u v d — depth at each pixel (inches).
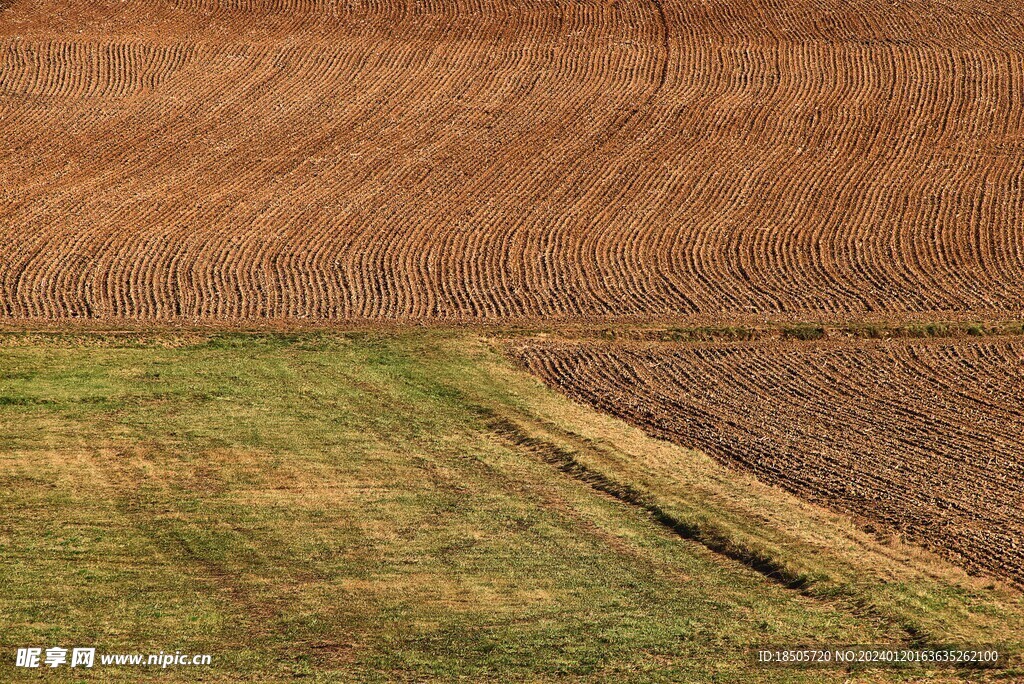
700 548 1368.1
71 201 3166.8
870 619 1168.2
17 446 1673.2
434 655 1075.9
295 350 2209.6
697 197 3292.3
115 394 1913.1
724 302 2677.2
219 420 1814.7
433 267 2856.8
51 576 1237.7
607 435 1788.9
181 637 1099.3
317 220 3115.2
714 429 1875.0
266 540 1366.9
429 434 1781.5
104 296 2610.7
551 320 2536.9
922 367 2241.6
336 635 1115.3
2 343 2166.6
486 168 3447.3
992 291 2763.3
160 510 1459.2
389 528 1413.6
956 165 3449.8
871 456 1758.1
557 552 1346.0
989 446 1823.3
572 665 1058.7
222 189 3280.0
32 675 1005.2
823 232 3102.9
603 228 3110.2
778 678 1036.5
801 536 1380.4
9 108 3700.8
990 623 1152.8
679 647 1100.5
